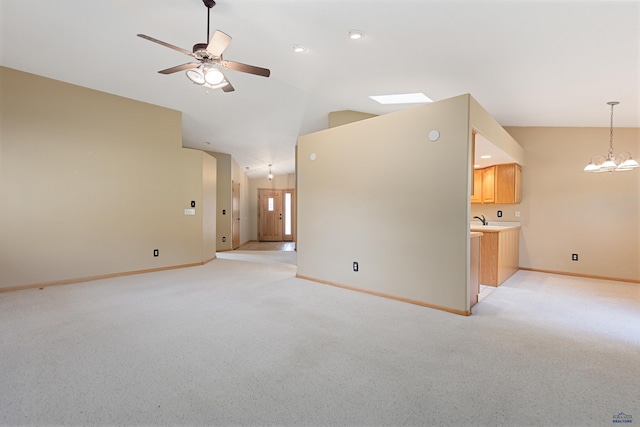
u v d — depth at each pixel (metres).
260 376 1.93
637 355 2.22
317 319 2.94
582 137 5.09
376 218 3.75
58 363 2.06
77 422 1.49
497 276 4.27
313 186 4.54
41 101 3.99
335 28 2.60
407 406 1.64
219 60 2.65
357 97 4.45
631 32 2.27
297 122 5.95
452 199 3.12
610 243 4.85
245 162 9.61
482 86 3.61
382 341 2.45
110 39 3.22
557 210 5.27
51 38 3.20
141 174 4.93
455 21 2.31
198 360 2.12
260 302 3.48
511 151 4.70
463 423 1.51
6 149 3.76
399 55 2.99
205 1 2.45
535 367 2.05
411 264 3.44
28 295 3.66
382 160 3.68
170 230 5.33
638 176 4.68
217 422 1.51
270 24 2.68
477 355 2.22
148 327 2.71
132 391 1.75
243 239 10.58
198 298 3.63
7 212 3.78
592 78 3.15
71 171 4.23
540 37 2.43
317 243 4.49
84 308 3.22
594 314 3.12
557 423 1.50
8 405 1.61
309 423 1.50
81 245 4.35
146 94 4.63
